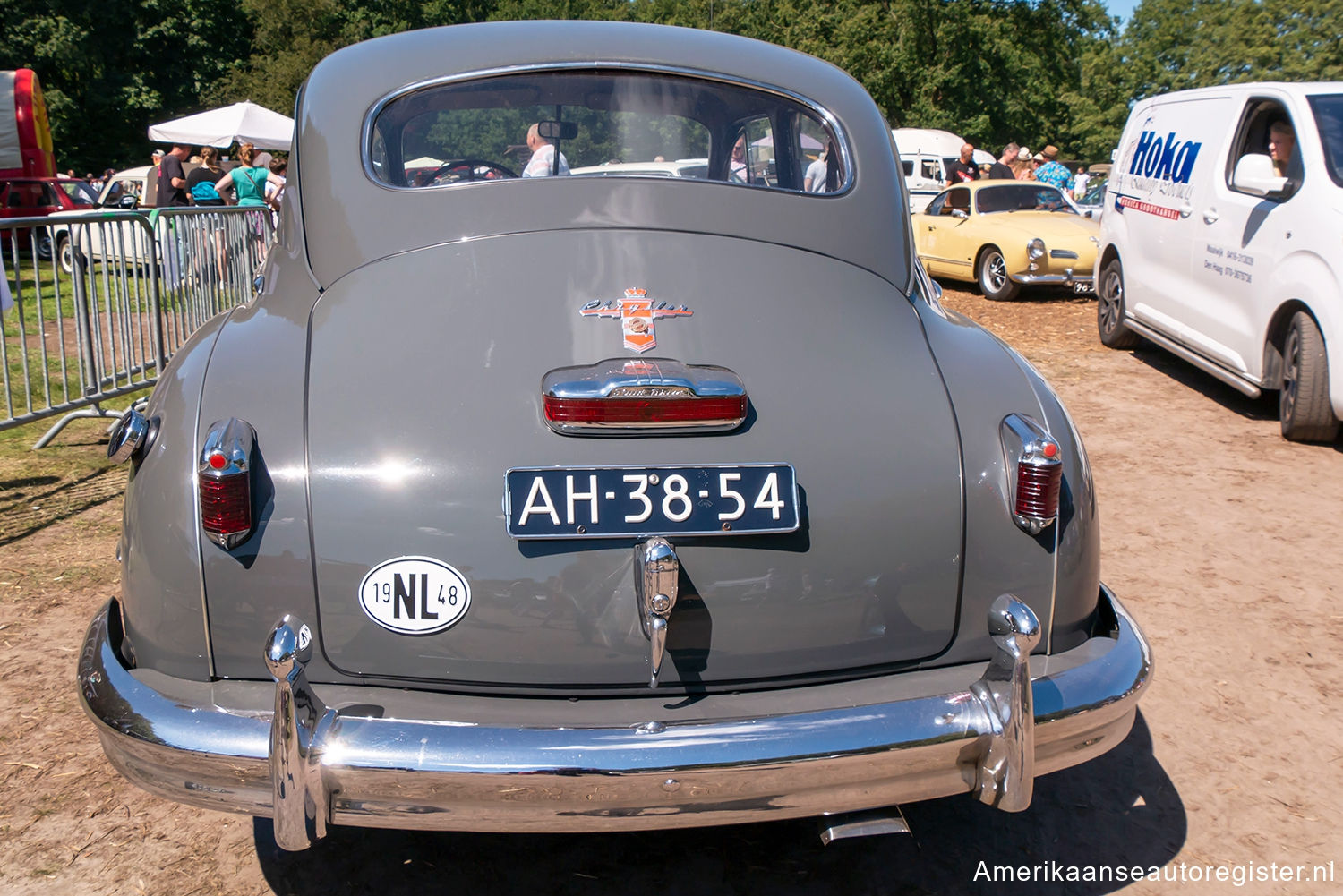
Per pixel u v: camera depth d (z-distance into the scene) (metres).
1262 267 5.88
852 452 2.00
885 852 2.46
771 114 2.63
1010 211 12.02
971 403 2.12
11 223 5.06
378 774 1.71
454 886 2.32
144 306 6.50
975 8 38.31
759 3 41.38
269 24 42.31
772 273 2.28
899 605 1.98
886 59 37.41
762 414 2.01
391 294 2.17
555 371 2.01
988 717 1.82
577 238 2.26
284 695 1.68
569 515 1.88
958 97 38.25
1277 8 53.47
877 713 1.81
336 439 1.92
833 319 2.23
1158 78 56.88
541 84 2.59
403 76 2.53
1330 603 3.77
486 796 1.73
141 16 41.72
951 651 2.03
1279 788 2.69
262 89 41.00
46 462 5.38
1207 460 5.48
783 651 1.94
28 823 2.48
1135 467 5.36
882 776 1.81
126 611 2.02
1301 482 5.11
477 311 2.12
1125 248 7.86
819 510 1.95
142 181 20.06
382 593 1.86
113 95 40.94
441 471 1.89
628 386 1.91
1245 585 3.92
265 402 1.97
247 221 7.46
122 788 2.63
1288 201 5.71
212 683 1.91
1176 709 3.07
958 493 2.01
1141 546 4.31
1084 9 40.38
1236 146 6.45
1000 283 11.15
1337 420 5.54
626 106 2.62
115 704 1.87
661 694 1.92
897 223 2.52
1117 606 2.23
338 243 2.29
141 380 6.05
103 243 5.64
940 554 1.99
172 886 2.29
